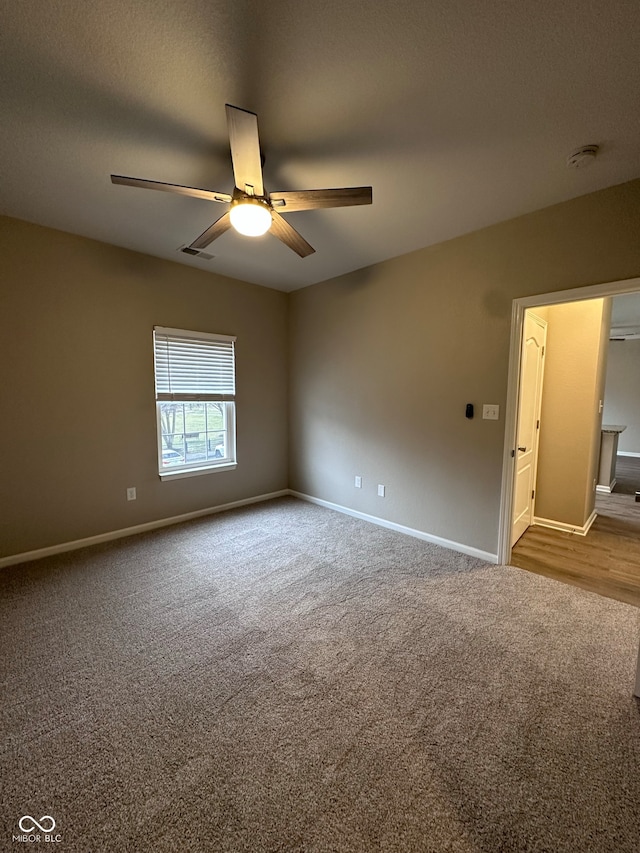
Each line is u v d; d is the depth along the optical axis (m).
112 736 1.43
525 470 3.50
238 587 2.54
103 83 1.50
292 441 4.75
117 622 2.14
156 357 3.52
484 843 1.10
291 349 4.64
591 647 1.96
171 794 1.23
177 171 2.12
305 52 1.38
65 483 3.06
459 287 2.98
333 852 1.08
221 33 1.30
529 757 1.36
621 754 1.38
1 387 2.73
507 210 2.54
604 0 1.18
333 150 1.93
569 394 3.62
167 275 3.53
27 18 1.24
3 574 2.68
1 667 1.78
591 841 1.11
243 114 1.33
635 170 2.08
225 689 1.67
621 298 4.54
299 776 1.29
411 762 1.34
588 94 1.55
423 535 3.37
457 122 1.73
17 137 1.83
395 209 2.52
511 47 1.35
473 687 1.69
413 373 3.35
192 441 3.93
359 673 1.77
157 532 3.52
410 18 1.25
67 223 2.78
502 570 2.80
